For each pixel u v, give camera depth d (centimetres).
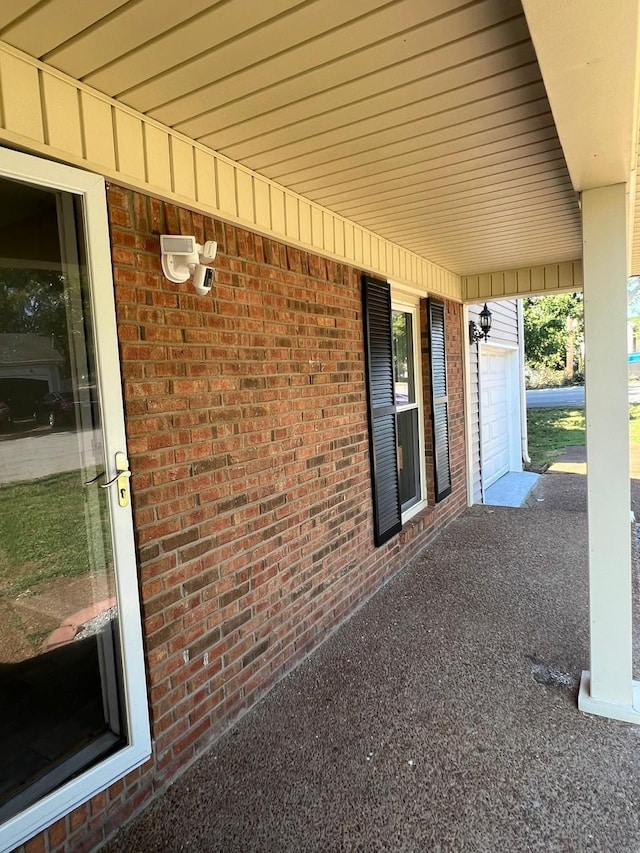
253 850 171
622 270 220
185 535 214
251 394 254
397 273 414
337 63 163
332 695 253
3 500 159
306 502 297
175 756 205
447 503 539
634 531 485
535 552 443
